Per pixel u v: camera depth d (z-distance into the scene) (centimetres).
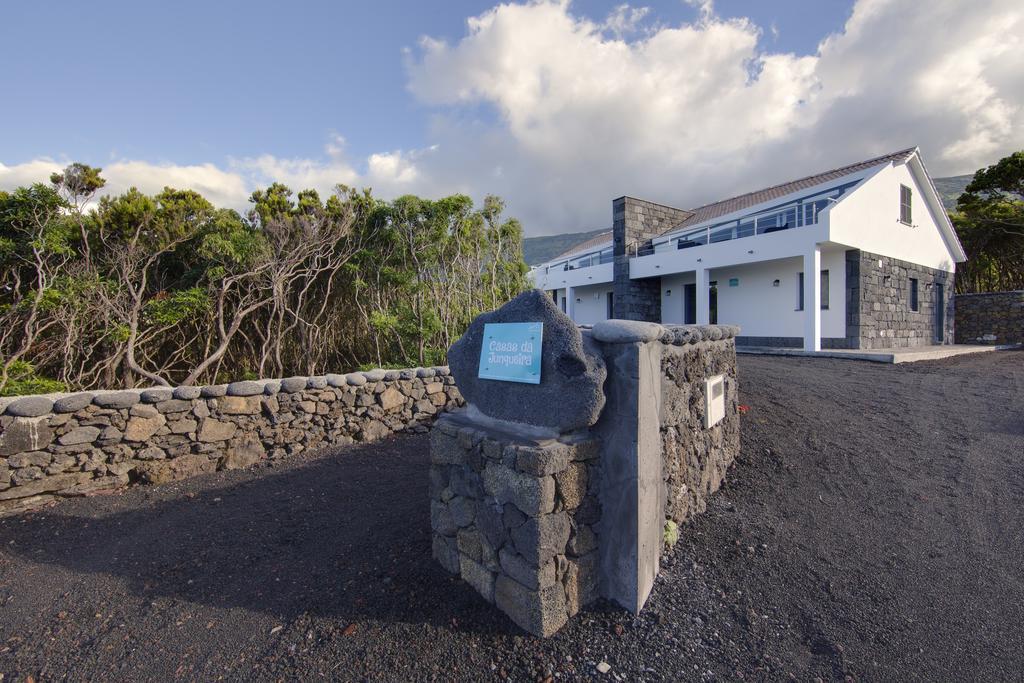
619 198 1689
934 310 1556
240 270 717
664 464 279
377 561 288
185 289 743
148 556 304
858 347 1187
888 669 210
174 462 424
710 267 1362
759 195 1714
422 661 212
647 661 211
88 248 632
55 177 577
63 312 585
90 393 390
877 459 432
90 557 304
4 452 355
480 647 217
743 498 361
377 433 546
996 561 286
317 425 506
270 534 328
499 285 880
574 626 226
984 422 531
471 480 252
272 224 709
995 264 2111
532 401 242
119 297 640
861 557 292
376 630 233
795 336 1312
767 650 221
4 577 283
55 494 375
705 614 242
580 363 222
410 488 397
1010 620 238
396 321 745
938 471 408
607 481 238
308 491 397
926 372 831
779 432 491
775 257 1195
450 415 288
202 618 247
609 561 240
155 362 732
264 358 743
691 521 322
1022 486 377
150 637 234
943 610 246
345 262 775
